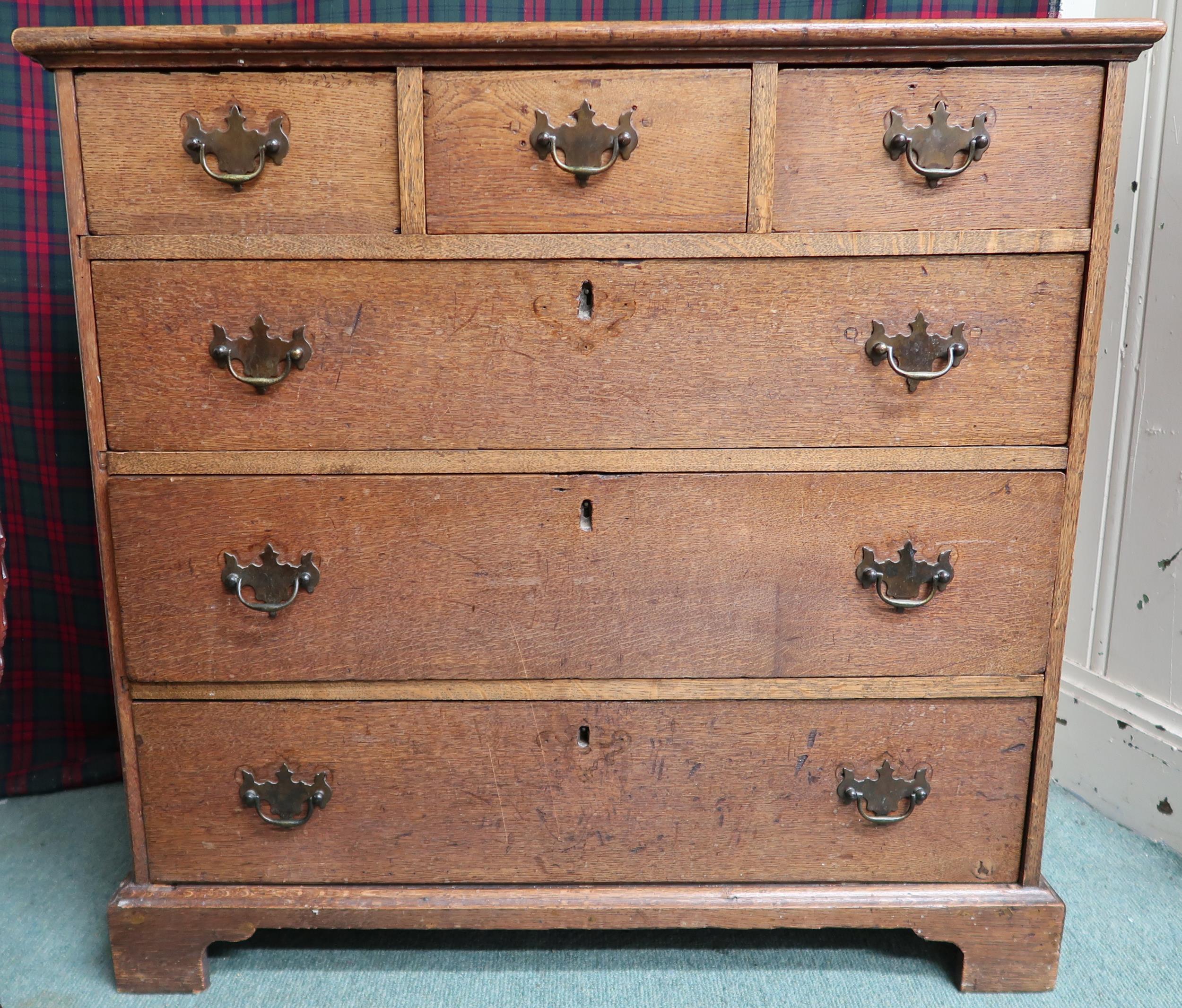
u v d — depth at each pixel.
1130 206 1.45
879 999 1.17
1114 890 1.36
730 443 1.05
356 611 1.08
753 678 1.11
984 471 1.06
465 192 0.99
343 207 1.00
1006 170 0.99
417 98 0.97
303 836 1.15
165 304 1.01
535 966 1.23
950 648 1.10
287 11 1.50
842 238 1.00
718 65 0.96
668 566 1.08
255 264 1.01
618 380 1.03
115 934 1.15
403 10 1.47
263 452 1.05
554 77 0.97
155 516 1.06
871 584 1.07
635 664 1.10
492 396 1.04
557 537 1.07
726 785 1.14
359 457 1.05
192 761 1.13
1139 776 1.50
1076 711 1.62
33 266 1.53
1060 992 1.17
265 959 1.24
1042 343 1.03
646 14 1.52
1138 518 1.48
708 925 1.14
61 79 0.97
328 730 1.12
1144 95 1.41
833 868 1.16
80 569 1.64
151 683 1.11
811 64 0.96
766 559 1.07
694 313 1.02
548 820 1.15
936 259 1.01
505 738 1.12
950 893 1.16
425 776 1.13
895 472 1.06
